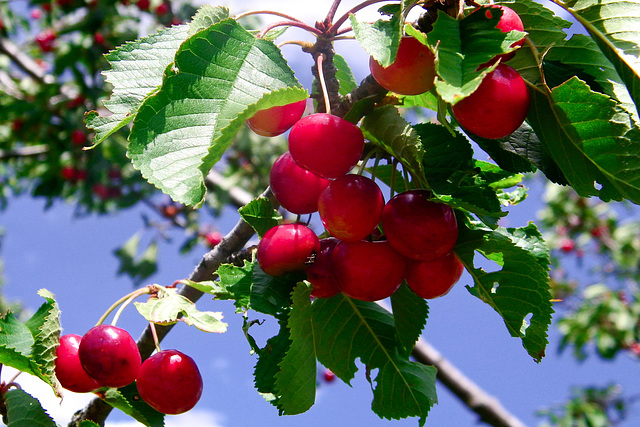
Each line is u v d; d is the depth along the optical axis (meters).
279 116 0.32
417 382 0.36
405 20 0.32
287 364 0.32
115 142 1.26
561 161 0.32
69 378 0.35
